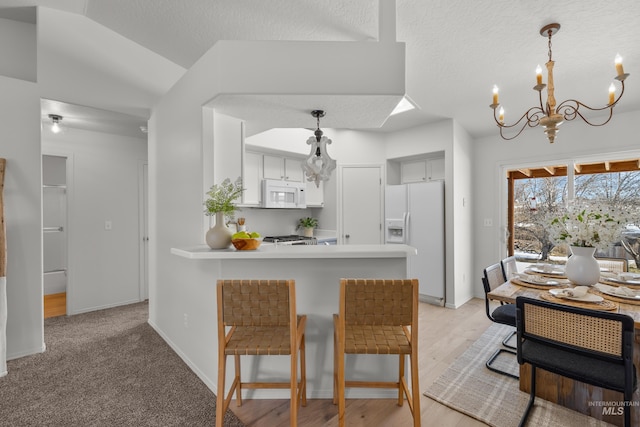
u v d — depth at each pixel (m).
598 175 3.71
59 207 4.77
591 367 1.52
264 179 4.25
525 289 2.16
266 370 2.09
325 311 2.08
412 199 4.25
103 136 3.94
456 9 1.90
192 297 2.40
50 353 2.66
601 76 2.67
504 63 2.53
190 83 2.41
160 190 3.01
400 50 2.00
